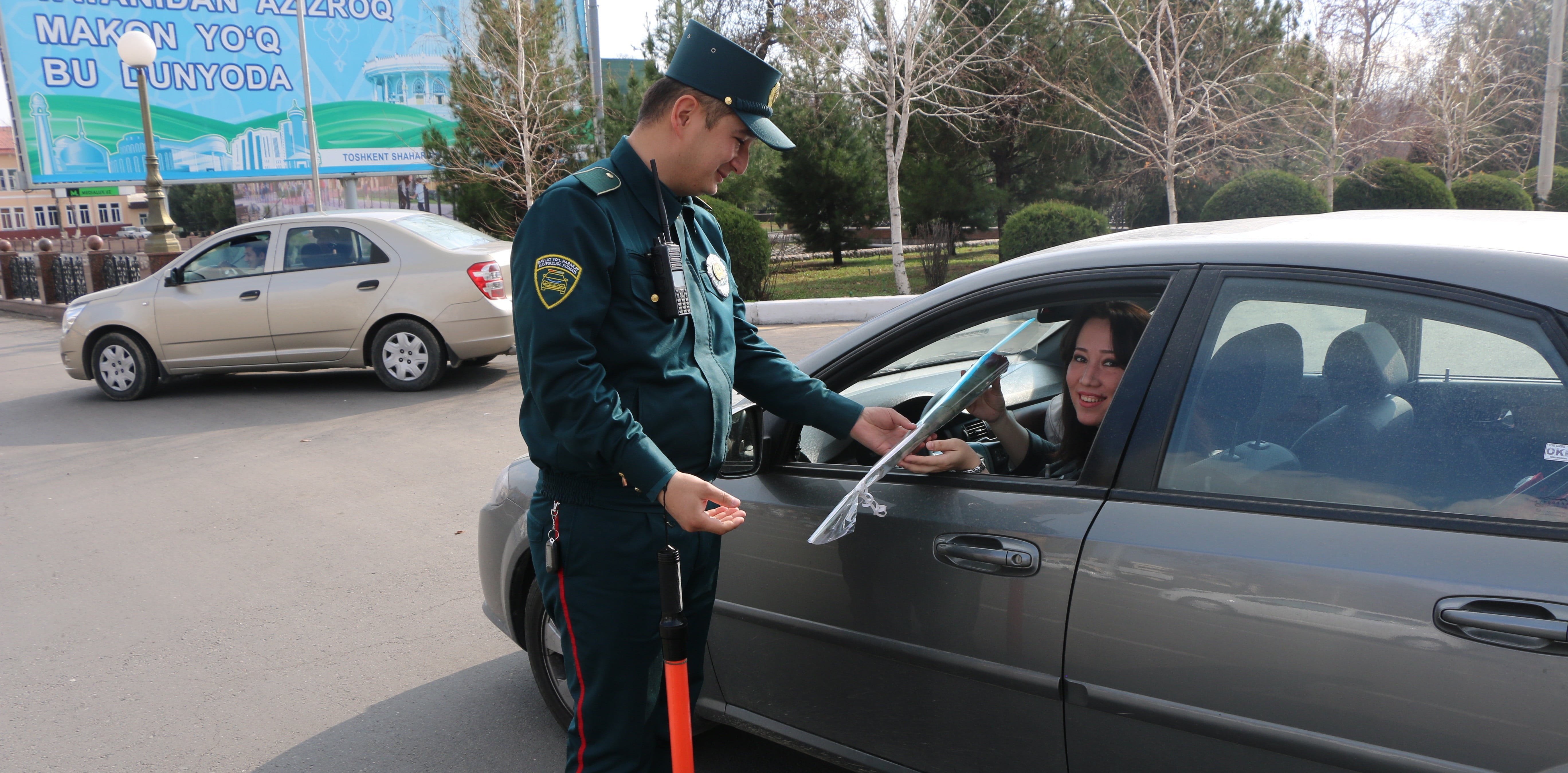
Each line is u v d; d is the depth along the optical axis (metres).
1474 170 20.48
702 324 2.03
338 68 25.88
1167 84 13.74
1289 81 14.80
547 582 2.08
